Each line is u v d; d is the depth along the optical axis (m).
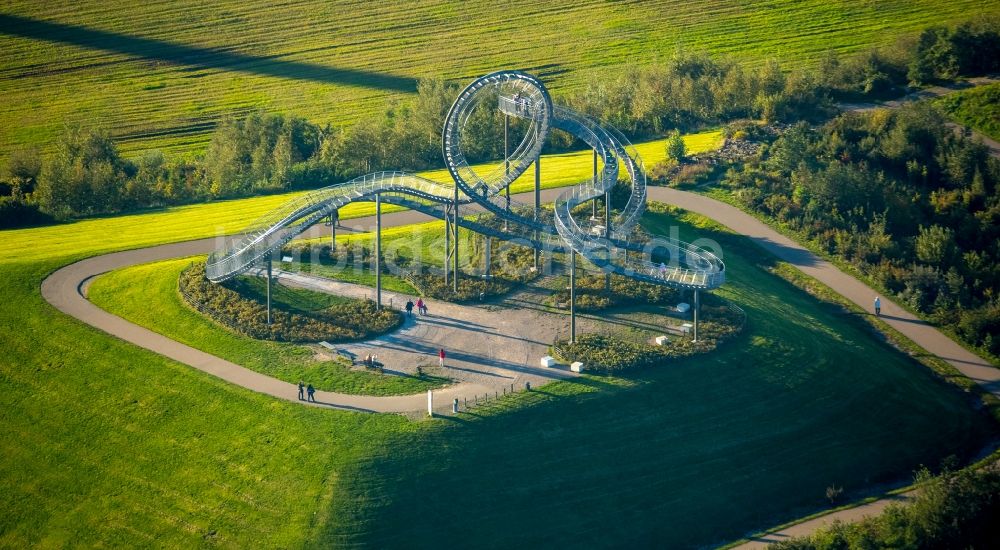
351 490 129.25
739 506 136.25
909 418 151.00
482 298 166.25
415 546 126.25
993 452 148.12
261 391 146.62
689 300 164.00
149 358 155.75
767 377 150.25
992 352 168.12
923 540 127.25
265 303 165.88
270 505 130.00
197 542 127.75
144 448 141.62
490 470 133.88
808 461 142.25
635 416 142.00
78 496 136.25
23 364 157.38
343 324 160.00
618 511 133.12
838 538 127.00
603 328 157.38
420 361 151.12
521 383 145.38
